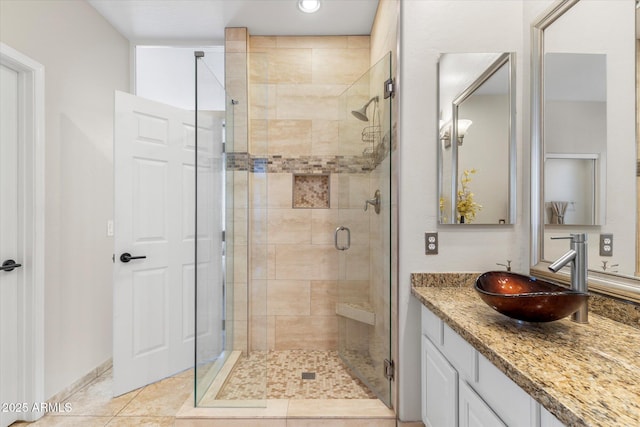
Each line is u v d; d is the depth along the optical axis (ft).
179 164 8.11
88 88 7.57
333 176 9.12
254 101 8.39
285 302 9.12
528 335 3.33
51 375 6.48
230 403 6.10
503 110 5.45
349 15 8.13
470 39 5.49
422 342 5.32
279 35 9.02
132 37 9.03
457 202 5.46
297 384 7.18
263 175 8.23
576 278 3.69
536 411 2.51
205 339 6.60
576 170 4.24
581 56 4.19
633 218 3.42
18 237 6.07
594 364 2.66
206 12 8.00
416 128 5.50
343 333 8.32
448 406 4.20
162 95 10.05
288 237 9.13
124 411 6.37
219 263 7.29
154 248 7.61
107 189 8.16
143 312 7.38
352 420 5.71
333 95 9.07
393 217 5.84
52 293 6.51
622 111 3.56
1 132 5.82
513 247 5.45
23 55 5.86
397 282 5.68
